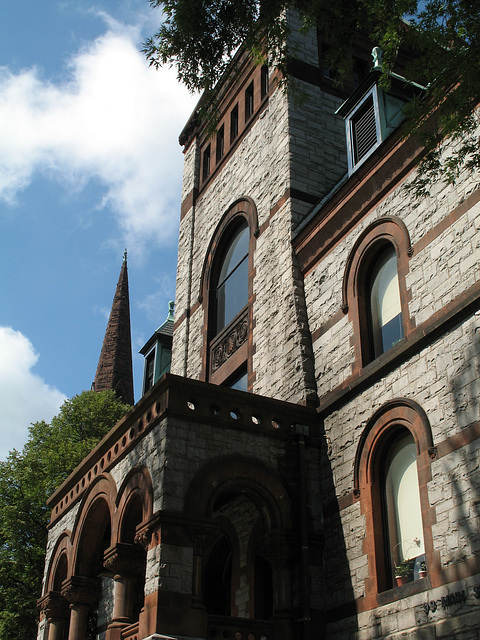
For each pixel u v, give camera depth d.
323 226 17.94
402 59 24.25
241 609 17.02
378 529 14.05
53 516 20.62
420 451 13.23
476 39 11.16
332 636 14.12
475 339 12.74
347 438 15.38
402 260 15.19
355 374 15.84
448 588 11.84
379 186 16.31
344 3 12.91
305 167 20.62
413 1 11.69
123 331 64.00
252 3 13.85
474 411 12.35
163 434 14.59
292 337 17.81
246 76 25.14
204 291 24.02
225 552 19.00
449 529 12.15
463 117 11.59
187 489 14.16
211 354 22.50
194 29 13.67
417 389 13.77
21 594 28.23
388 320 15.85
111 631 14.41
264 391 18.52
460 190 14.04
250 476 15.03
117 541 15.30
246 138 23.94
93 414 35.25
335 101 22.62
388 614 12.95
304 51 22.94
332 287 17.42
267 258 20.28
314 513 15.39
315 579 14.73
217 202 24.95
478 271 13.18
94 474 18.09
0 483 31.03
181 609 12.94
